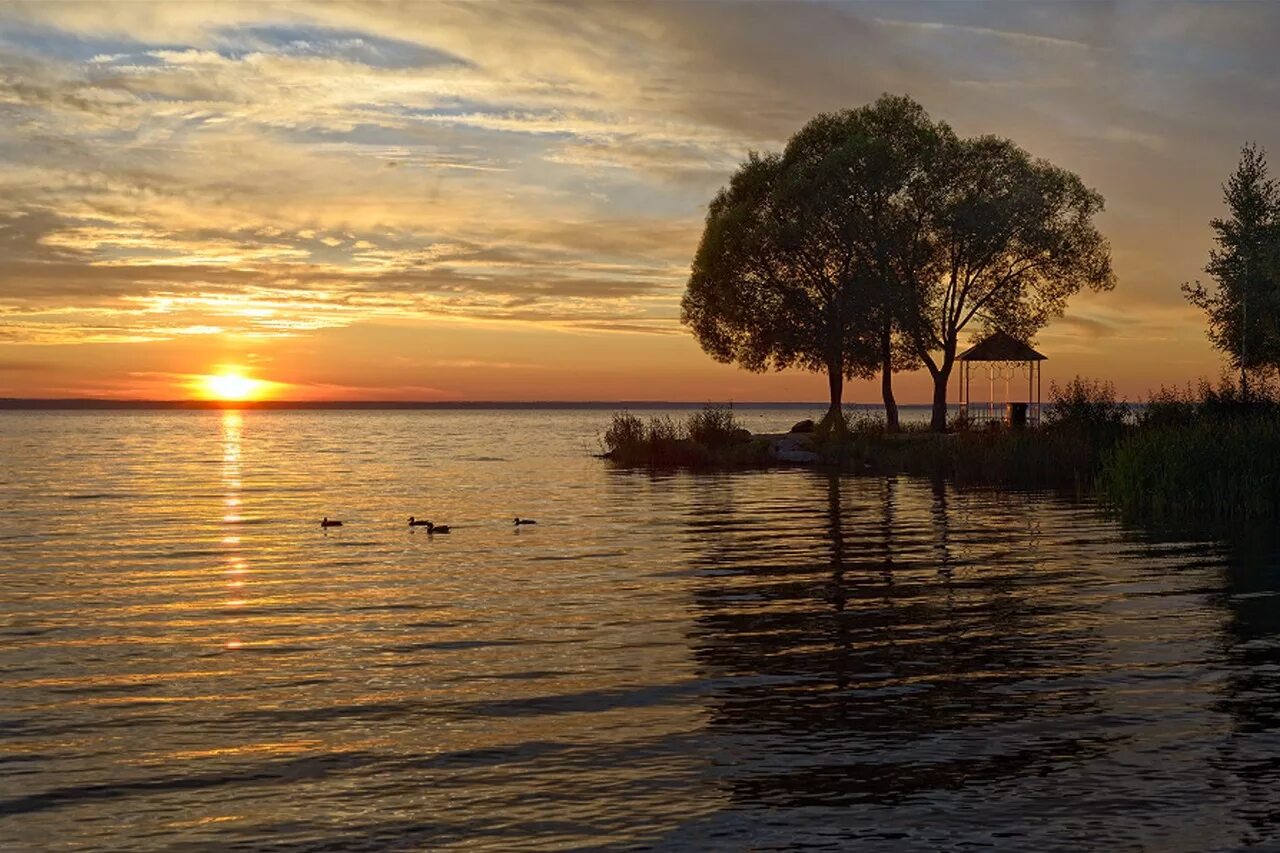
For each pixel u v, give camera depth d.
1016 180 55.25
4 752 10.09
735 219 59.28
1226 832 8.08
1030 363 59.12
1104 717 10.81
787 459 56.06
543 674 12.77
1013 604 16.70
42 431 152.00
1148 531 25.23
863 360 56.03
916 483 41.59
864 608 16.55
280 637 14.96
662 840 8.05
